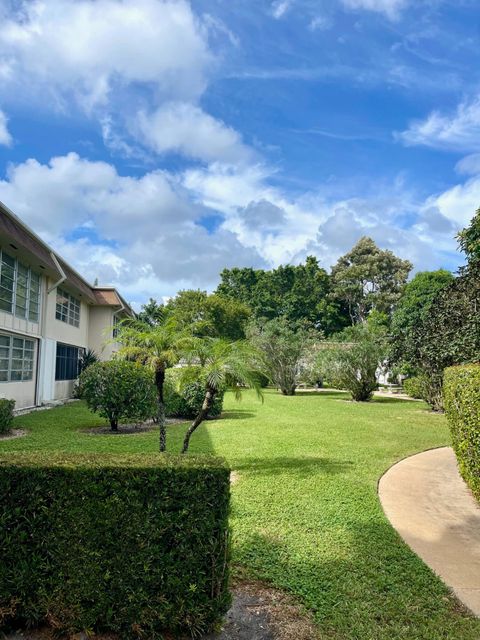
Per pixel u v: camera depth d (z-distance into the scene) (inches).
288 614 121.6
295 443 358.6
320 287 1967.3
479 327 400.2
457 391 249.9
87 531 108.7
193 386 512.1
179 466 112.5
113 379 425.7
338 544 166.7
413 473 280.1
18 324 556.7
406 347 616.7
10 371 543.8
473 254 408.5
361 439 383.9
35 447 326.0
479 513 209.9
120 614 108.2
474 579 144.9
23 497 109.3
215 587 111.5
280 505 207.9
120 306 924.6
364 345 793.6
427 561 157.8
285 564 149.6
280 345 930.1
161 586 109.3
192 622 109.8
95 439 366.0
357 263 2054.6
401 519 199.5
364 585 136.9
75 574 108.3
